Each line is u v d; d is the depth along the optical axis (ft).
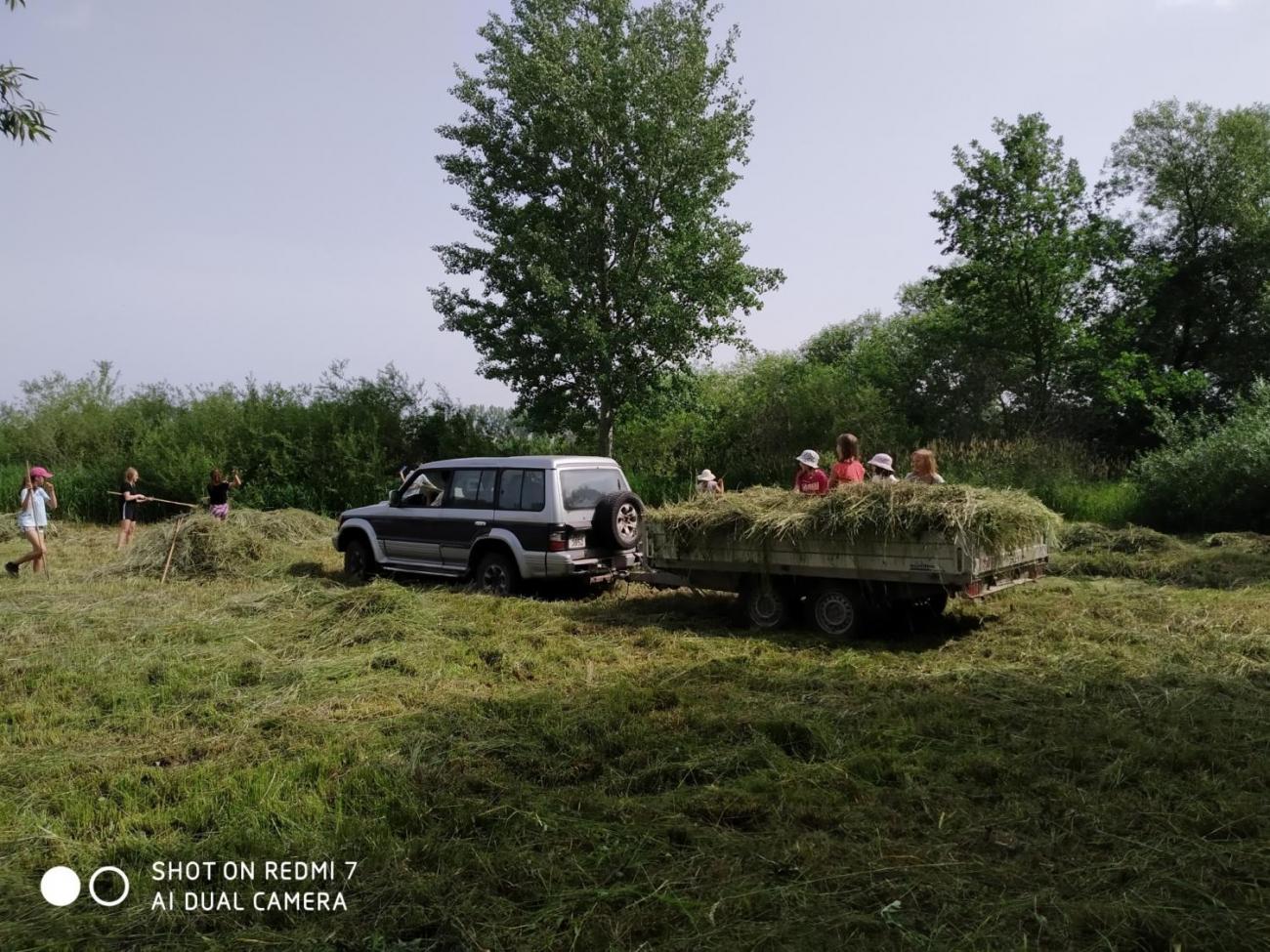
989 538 26.81
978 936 11.02
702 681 23.31
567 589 38.93
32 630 30.66
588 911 11.81
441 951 11.25
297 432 78.59
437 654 26.45
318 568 45.70
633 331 69.10
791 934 11.17
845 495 28.14
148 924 12.13
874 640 28.32
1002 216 83.92
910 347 106.93
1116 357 85.56
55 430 89.66
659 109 68.08
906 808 14.97
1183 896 11.89
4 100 21.27
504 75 72.18
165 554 44.75
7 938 11.69
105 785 17.07
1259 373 90.38
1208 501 55.77
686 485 77.87
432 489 39.73
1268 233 90.94
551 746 18.76
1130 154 98.48
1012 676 23.00
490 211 73.15
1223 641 25.72
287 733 19.95
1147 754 16.99
